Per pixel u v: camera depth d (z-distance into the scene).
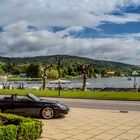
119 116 15.95
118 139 9.85
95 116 15.88
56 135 10.29
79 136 10.20
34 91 42.81
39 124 9.49
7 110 14.85
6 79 147.75
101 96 33.25
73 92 40.41
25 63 165.50
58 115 15.12
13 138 8.11
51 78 103.88
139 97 31.23
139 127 12.27
